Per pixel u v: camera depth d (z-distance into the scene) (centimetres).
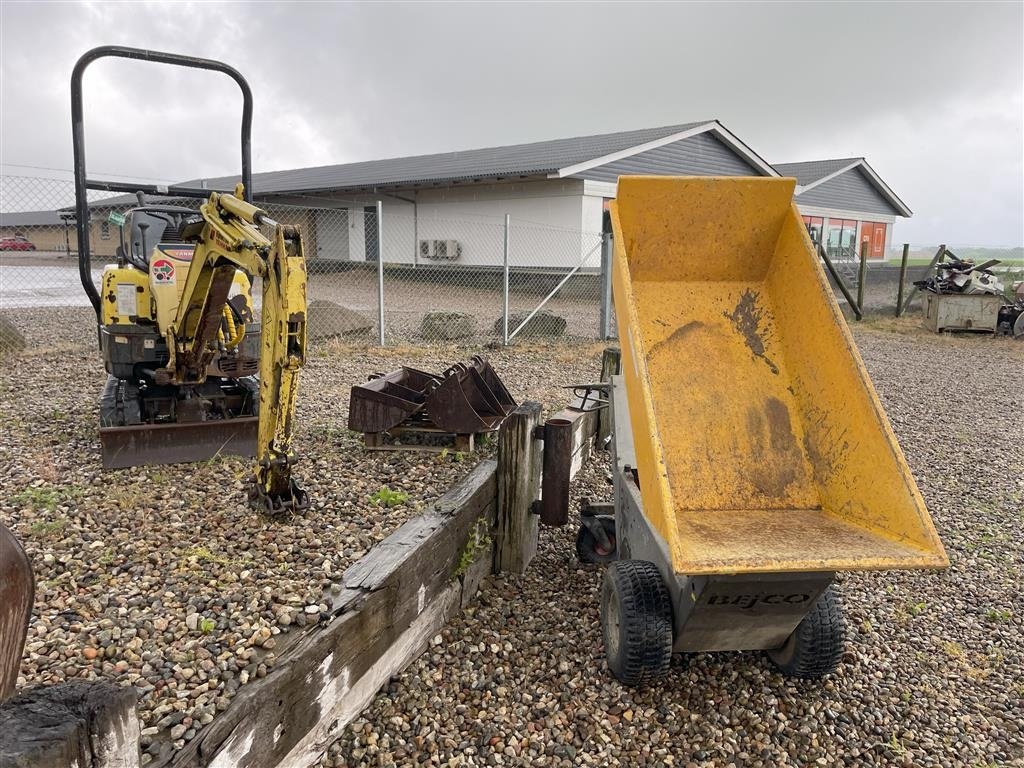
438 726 299
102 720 144
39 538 354
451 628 368
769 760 295
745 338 389
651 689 331
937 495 613
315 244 2609
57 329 1137
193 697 233
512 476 423
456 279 2120
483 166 2091
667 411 368
